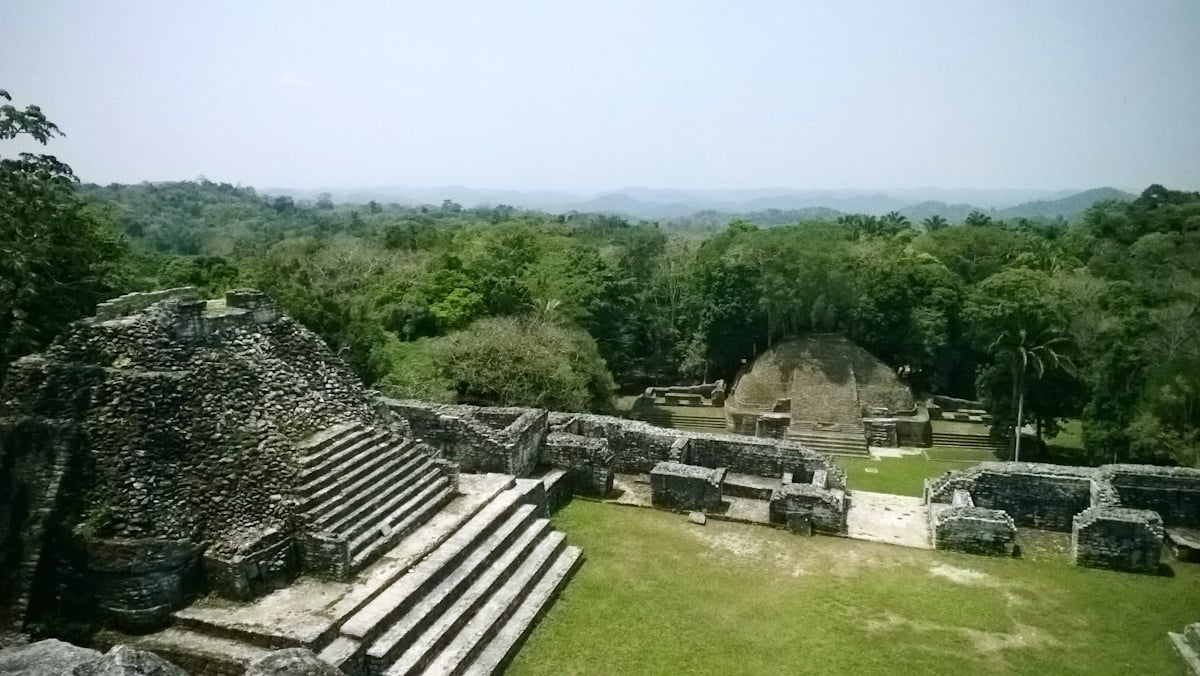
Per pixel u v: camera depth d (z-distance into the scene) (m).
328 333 33.25
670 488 22.83
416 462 18.62
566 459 24.33
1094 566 19.33
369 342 34.53
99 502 13.66
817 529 21.30
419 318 41.19
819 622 16.52
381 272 52.44
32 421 14.05
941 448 38.94
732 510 22.66
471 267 46.22
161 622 13.24
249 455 15.21
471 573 15.98
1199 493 21.23
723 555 19.84
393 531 16.19
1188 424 29.00
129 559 13.10
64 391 14.43
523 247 58.03
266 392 16.67
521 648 15.24
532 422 24.44
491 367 34.22
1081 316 37.88
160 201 161.12
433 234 71.88
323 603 13.73
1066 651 15.48
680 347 52.78
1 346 19.34
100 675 6.69
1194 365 29.31
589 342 41.75
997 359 36.12
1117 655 15.35
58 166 23.08
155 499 13.76
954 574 18.86
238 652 12.45
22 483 13.79
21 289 19.92
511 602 16.03
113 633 13.16
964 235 59.06
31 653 7.01
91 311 22.81
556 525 21.70
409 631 13.67
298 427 16.66
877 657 15.22
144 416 14.27
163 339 15.60
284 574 14.45
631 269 57.62
